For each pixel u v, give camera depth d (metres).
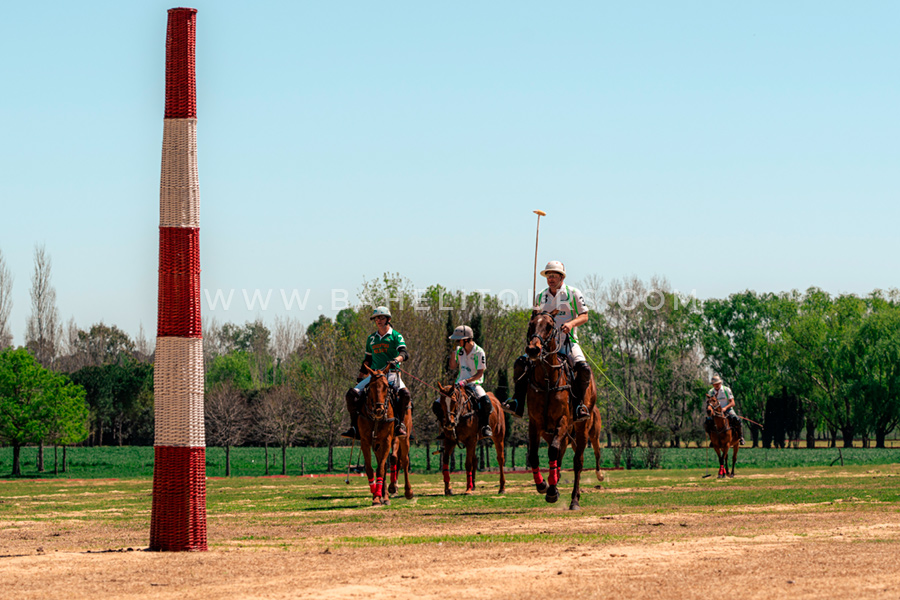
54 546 10.06
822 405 88.19
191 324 9.57
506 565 7.93
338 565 8.10
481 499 17.48
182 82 9.77
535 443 13.94
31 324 85.62
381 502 16.33
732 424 28.53
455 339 19.77
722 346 97.56
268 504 16.78
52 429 52.00
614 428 46.16
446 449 19.67
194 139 9.80
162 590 6.88
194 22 9.90
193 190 9.73
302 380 57.53
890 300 98.44
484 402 19.61
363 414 16.20
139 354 124.31
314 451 74.69
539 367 13.70
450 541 9.91
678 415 79.44
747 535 10.14
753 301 98.56
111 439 87.25
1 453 73.62
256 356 115.00
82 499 20.06
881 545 9.03
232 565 8.17
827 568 7.50
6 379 51.50
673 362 75.81
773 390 92.31
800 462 55.72
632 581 7.00
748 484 22.55
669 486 21.86
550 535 10.37
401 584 6.98
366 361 16.61
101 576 7.58
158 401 9.45
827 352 86.12
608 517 12.76
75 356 112.12
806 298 101.50
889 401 81.31
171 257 9.59
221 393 59.56
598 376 69.81
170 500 9.30
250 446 79.44
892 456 65.25
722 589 6.59
